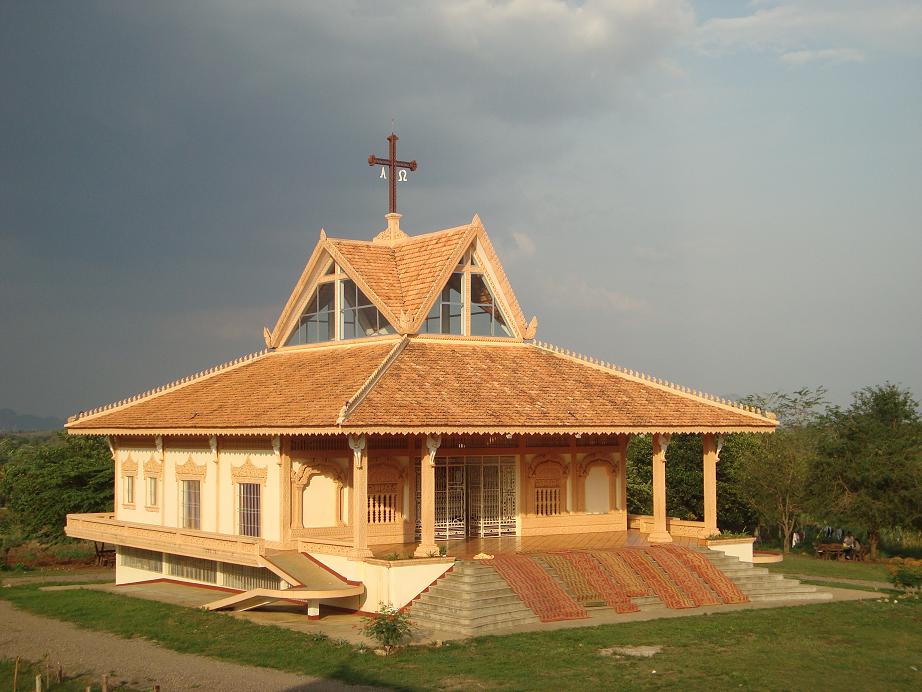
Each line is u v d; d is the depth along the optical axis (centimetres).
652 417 4047
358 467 3438
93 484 6231
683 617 3341
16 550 6838
